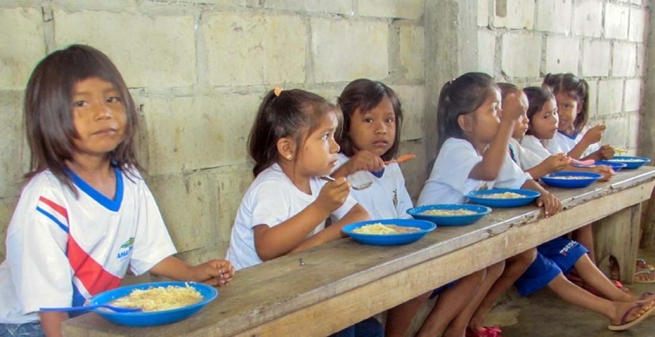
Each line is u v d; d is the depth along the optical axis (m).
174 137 2.42
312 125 2.40
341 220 2.51
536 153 3.91
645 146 6.10
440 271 2.30
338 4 3.05
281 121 2.42
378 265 2.03
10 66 1.97
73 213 1.80
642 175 3.86
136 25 2.26
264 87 2.74
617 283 4.10
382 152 2.91
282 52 2.80
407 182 3.58
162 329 1.49
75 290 1.85
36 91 1.75
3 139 1.98
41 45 2.03
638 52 6.05
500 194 3.08
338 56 3.08
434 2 3.59
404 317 2.91
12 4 1.96
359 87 2.88
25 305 1.71
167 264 2.03
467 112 3.24
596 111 5.44
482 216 2.60
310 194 2.52
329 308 1.86
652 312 3.34
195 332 1.49
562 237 3.73
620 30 5.69
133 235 1.98
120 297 1.67
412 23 3.53
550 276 3.40
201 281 1.87
